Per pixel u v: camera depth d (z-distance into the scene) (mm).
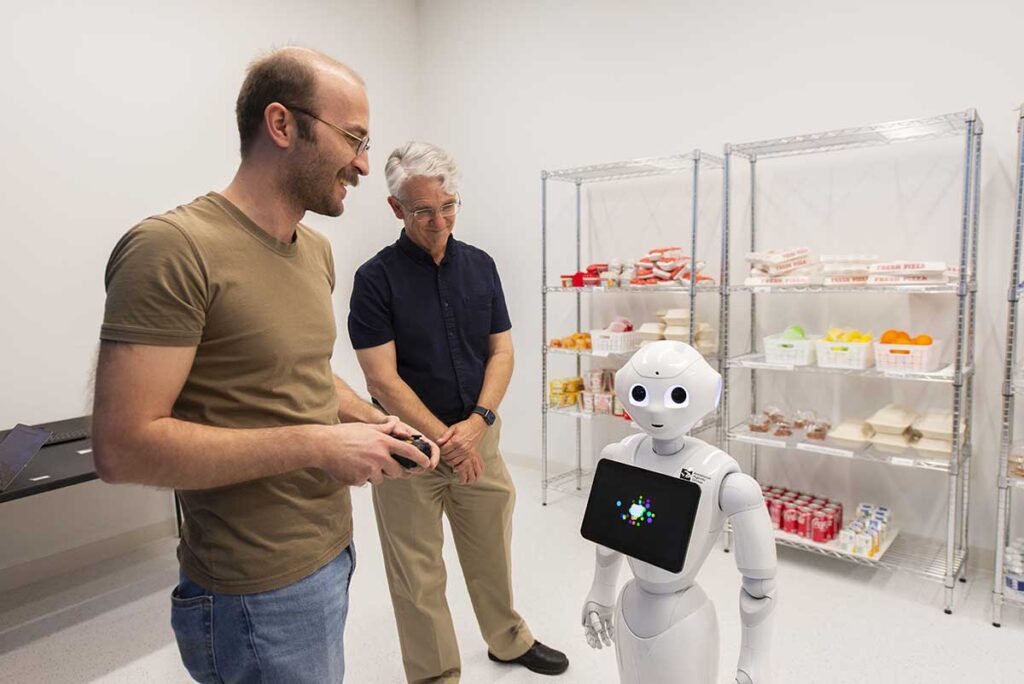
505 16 3814
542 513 3219
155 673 1993
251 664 957
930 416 2426
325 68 957
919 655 1978
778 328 2953
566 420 3791
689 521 1148
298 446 894
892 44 2549
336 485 1061
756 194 2947
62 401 2746
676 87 3164
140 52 2936
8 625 2295
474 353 1724
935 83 2469
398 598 1687
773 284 2529
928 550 2584
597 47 3432
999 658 1953
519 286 3926
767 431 2756
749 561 1207
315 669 1021
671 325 3029
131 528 2959
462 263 1703
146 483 824
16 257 2592
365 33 3982
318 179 969
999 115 2352
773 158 2883
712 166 3035
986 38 2355
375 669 1977
